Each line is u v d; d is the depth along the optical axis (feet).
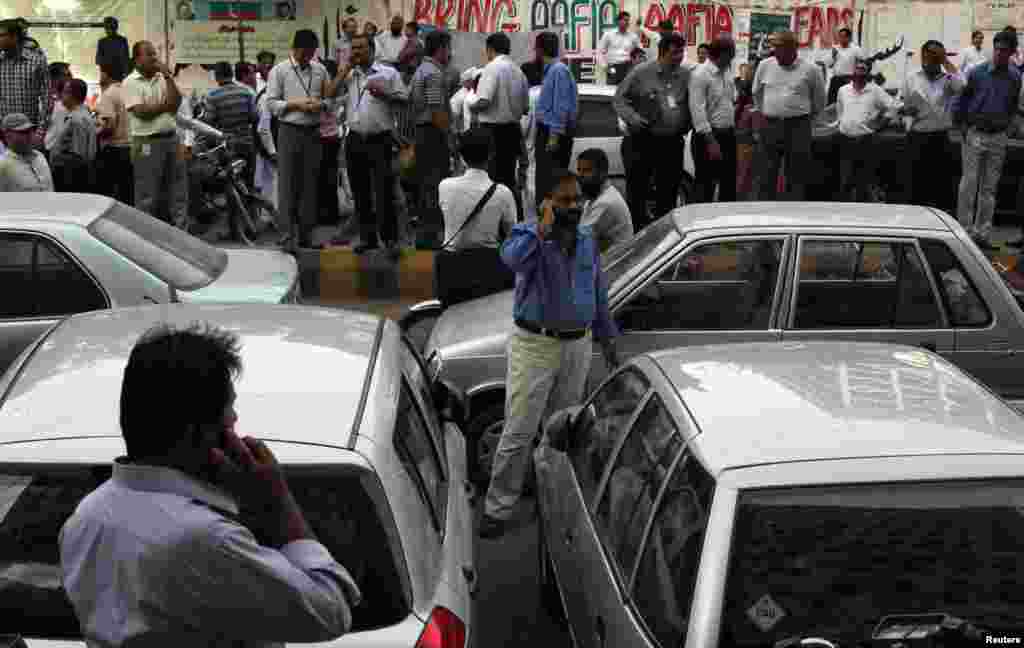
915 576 11.40
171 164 41.16
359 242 43.62
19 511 11.67
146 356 7.98
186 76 68.95
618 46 65.92
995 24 71.36
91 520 7.95
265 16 68.69
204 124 47.37
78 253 24.52
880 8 72.33
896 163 49.03
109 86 45.03
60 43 68.69
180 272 25.43
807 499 11.68
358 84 41.47
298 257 41.16
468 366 24.68
